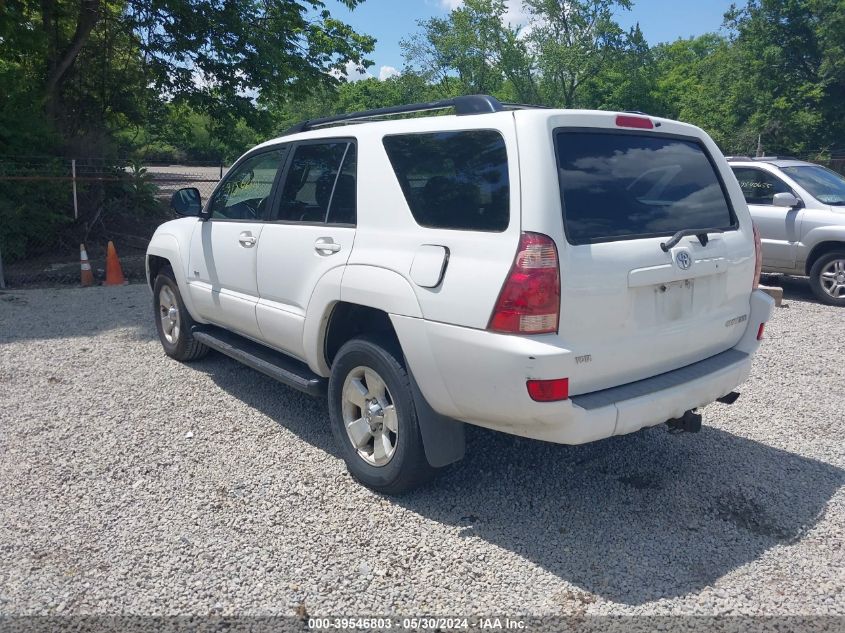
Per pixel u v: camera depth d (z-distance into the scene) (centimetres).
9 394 576
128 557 344
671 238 367
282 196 486
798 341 739
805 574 331
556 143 342
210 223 562
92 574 331
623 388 352
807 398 564
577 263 327
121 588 321
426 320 355
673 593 317
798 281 1114
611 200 354
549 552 349
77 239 1338
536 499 402
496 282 326
